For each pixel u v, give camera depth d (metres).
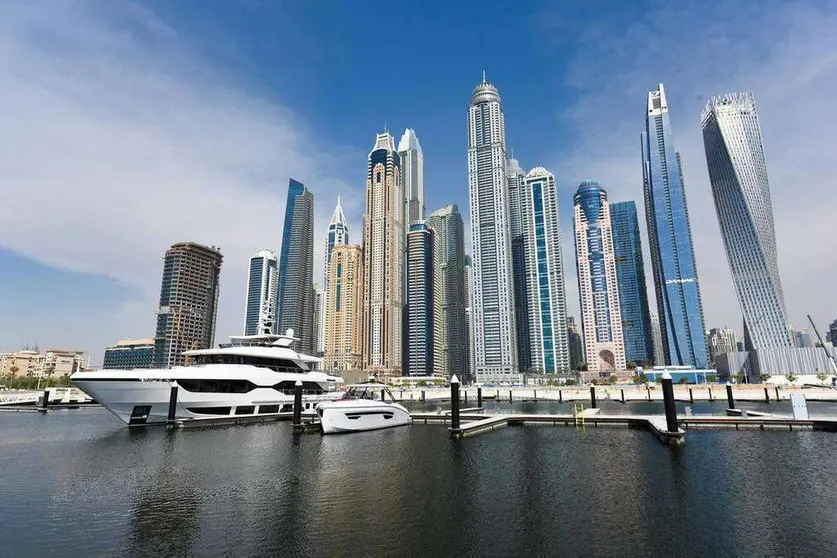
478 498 25.72
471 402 137.88
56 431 54.75
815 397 114.44
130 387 53.09
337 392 74.44
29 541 19.52
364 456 37.97
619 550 18.38
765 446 40.75
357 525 21.33
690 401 111.25
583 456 37.72
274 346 71.19
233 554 18.17
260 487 28.11
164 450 40.72
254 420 60.91
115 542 19.41
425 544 19.09
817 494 25.89
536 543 19.16
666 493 26.45
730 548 18.47
